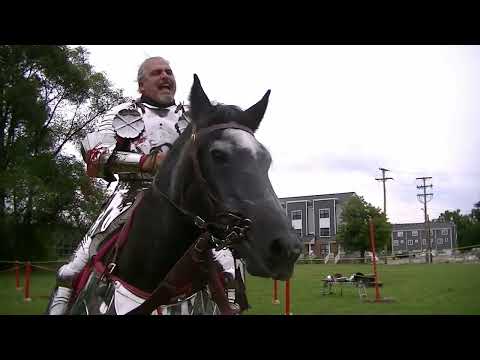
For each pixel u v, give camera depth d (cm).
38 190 2842
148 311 221
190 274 215
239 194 189
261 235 180
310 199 6956
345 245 5006
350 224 4881
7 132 3127
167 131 304
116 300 237
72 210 3127
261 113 215
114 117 293
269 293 1444
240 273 289
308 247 6738
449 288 1506
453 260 4600
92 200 2991
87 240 288
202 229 211
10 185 2789
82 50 3303
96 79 3219
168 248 229
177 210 222
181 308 241
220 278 261
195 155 207
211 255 237
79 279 281
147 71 311
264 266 179
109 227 266
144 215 239
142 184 288
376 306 1079
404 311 984
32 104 3011
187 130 229
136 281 239
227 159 195
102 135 288
